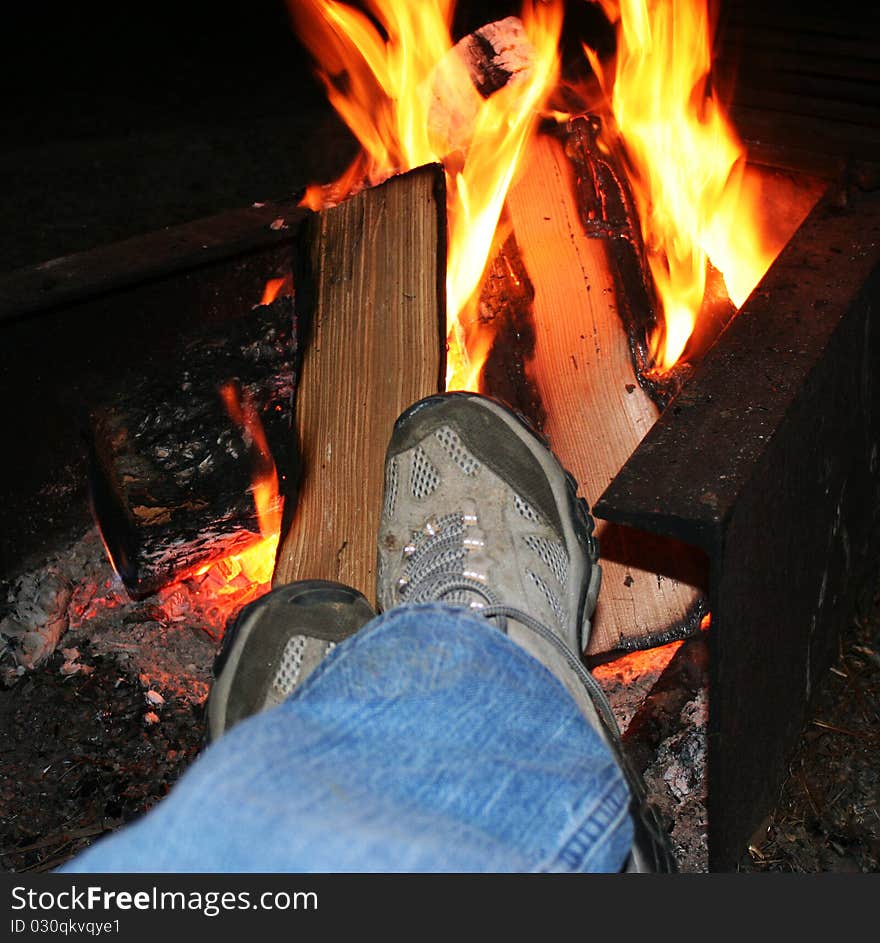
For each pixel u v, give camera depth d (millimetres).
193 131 3611
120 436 1623
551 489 1260
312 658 1153
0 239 3025
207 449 1622
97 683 1569
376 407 1537
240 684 1154
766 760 1284
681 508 974
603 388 1620
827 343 1227
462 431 1271
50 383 1693
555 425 1629
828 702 1507
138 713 1528
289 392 1728
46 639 1615
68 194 3250
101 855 575
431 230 1588
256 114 3723
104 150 3500
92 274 1676
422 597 1053
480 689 716
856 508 1468
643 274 1665
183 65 4215
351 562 1474
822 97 1962
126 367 1782
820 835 1354
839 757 1439
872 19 1982
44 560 1737
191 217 3092
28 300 1601
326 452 1566
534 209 1718
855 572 1547
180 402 1682
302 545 1532
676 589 1538
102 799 1428
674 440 1084
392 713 686
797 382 1158
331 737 659
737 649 1063
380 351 1574
